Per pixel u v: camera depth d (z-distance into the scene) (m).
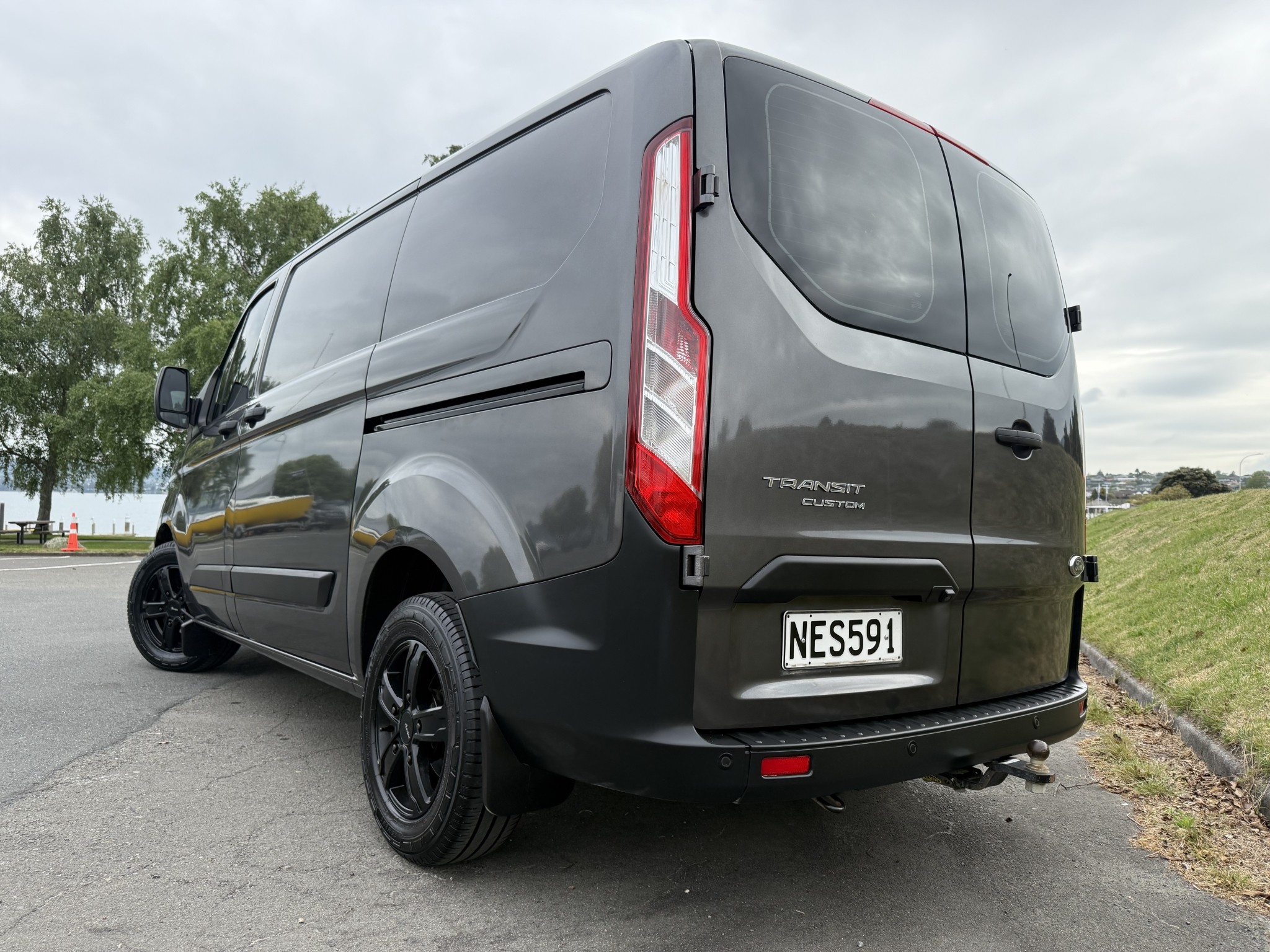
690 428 1.71
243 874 2.21
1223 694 3.80
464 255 2.49
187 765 3.11
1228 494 10.41
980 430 2.20
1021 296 2.53
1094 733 3.89
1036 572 2.35
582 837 2.51
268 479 3.38
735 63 1.95
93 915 1.97
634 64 2.04
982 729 2.06
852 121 2.15
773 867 2.34
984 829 2.71
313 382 3.16
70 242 34.75
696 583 1.67
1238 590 5.49
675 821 2.65
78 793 2.80
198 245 29.44
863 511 1.92
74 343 32.69
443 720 2.20
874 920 2.04
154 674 4.64
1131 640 5.54
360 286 3.11
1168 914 2.13
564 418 1.91
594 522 1.79
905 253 2.16
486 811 2.07
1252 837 2.67
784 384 1.83
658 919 2.01
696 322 1.74
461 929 1.93
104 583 10.59
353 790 2.87
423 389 2.43
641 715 1.70
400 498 2.39
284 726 3.65
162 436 28.41
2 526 27.62
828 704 1.89
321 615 2.92
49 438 32.03
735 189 1.85
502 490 2.05
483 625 2.02
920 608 2.08
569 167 2.15
